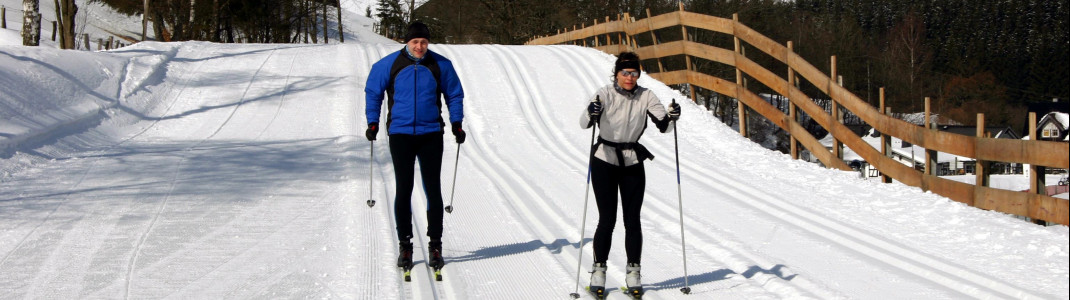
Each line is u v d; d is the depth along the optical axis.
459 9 48.75
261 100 12.55
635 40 16.77
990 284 4.87
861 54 41.75
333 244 5.70
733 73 34.06
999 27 49.75
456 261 5.41
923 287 4.85
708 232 6.34
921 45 46.97
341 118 11.56
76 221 6.04
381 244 5.71
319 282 4.82
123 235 5.72
